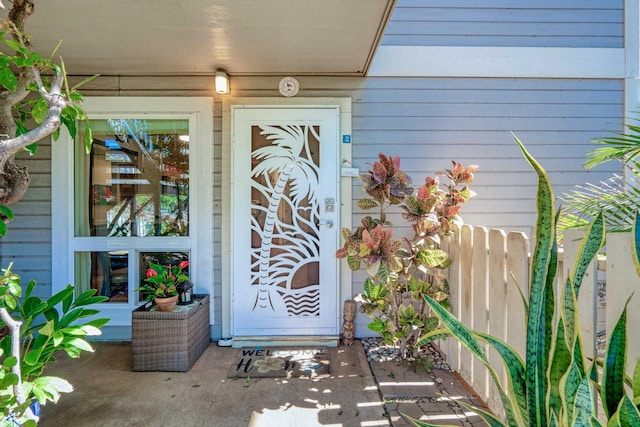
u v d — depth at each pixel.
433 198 2.25
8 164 1.59
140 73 2.80
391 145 2.92
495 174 2.95
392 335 2.32
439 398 1.99
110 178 2.91
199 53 2.47
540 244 1.13
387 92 2.91
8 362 1.37
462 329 1.26
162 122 2.90
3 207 1.53
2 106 1.58
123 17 2.01
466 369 2.14
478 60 2.92
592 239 1.10
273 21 2.06
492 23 2.95
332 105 2.86
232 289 2.84
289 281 2.84
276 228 2.85
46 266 2.85
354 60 2.59
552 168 2.94
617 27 2.97
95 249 2.86
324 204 2.85
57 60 2.56
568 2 2.95
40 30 2.14
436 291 2.34
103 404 1.94
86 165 2.89
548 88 2.95
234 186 2.84
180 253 2.92
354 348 2.70
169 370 2.32
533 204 2.95
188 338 2.36
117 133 2.91
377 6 1.92
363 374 2.28
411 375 2.25
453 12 2.93
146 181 2.91
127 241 2.87
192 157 2.87
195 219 2.87
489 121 2.95
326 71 2.79
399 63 2.90
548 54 2.94
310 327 2.83
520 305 1.65
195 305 2.55
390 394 2.03
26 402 1.32
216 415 1.84
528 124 2.95
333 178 2.86
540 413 1.05
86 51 2.43
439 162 2.93
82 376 2.26
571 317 1.03
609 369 0.97
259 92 2.87
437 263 2.16
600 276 1.59
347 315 2.80
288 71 2.79
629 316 1.15
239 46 2.37
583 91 2.95
